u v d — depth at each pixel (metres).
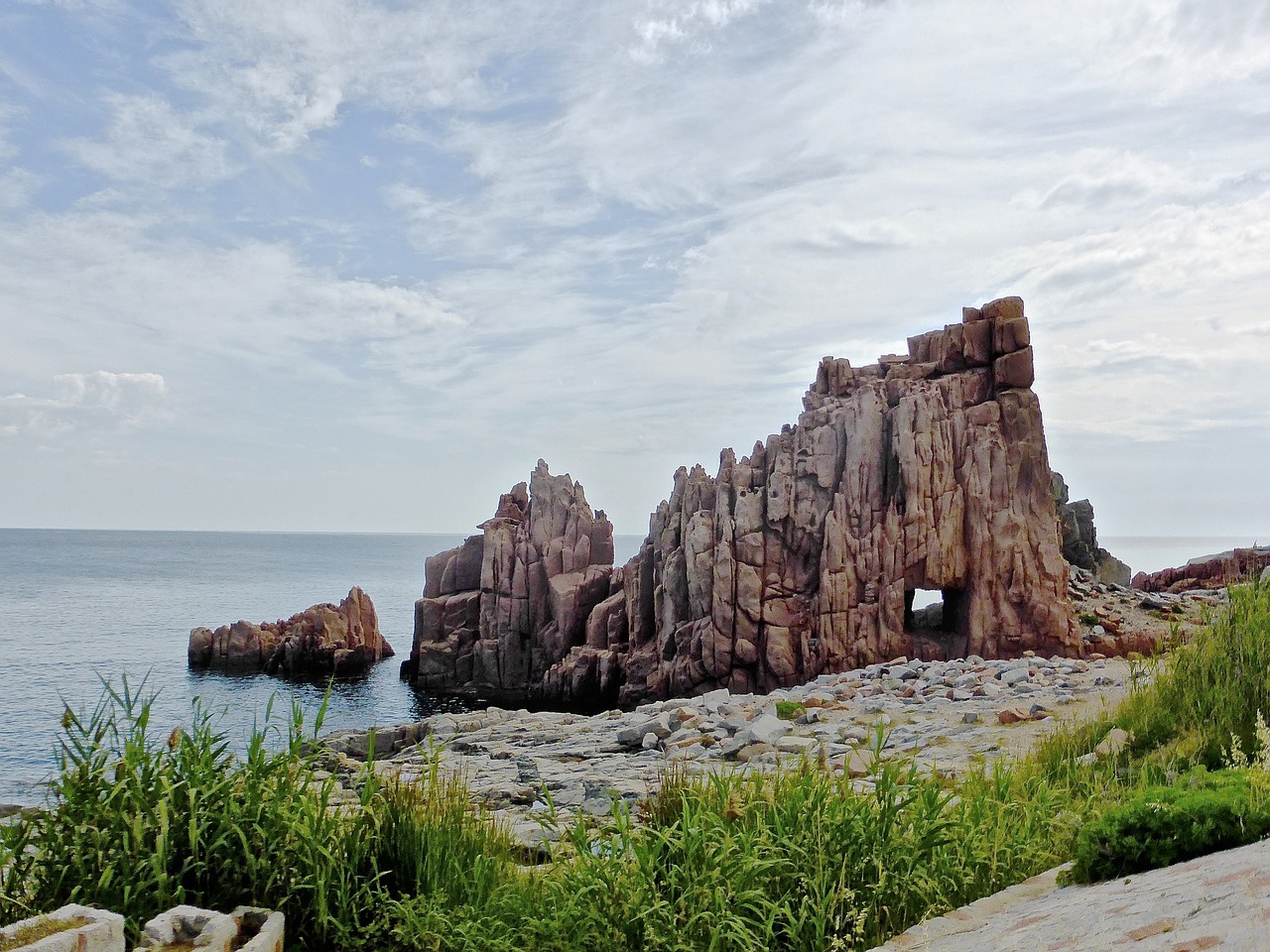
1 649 70.25
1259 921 4.83
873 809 9.10
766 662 38.56
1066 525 51.69
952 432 37.78
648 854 7.88
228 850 7.66
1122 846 7.52
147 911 7.05
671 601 42.50
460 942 7.46
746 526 40.19
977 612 35.97
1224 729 11.67
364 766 9.65
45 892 7.09
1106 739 13.23
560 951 7.42
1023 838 9.23
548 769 17.81
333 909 7.77
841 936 7.58
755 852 7.90
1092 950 5.59
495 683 52.50
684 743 19.02
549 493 54.94
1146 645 32.56
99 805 7.50
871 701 21.95
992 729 17.83
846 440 39.34
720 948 7.30
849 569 37.78
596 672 47.66
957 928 7.45
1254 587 14.77
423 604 56.09
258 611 105.12
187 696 50.81
